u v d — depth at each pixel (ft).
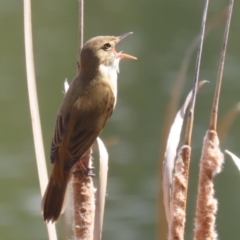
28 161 52.70
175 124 17.34
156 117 57.98
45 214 18.37
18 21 74.23
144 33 72.33
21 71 66.64
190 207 47.42
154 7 76.74
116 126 57.06
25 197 48.80
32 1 81.15
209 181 16.15
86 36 72.13
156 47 69.15
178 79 19.10
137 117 57.98
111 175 51.11
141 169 51.52
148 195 48.29
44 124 57.06
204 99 59.72
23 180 50.49
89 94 20.71
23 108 60.23
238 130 53.98
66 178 18.79
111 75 21.70
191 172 51.52
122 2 77.97
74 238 16.78
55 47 70.03
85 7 77.20
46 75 64.64
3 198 48.75
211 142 16.42
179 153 16.51
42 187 18.20
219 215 47.42
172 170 16.93
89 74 21.13
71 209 18.78
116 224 45.44
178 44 69.41
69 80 63.52
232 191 49.11
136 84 63.10
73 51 69.15
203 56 66.85
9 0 77.00
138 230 44.68
